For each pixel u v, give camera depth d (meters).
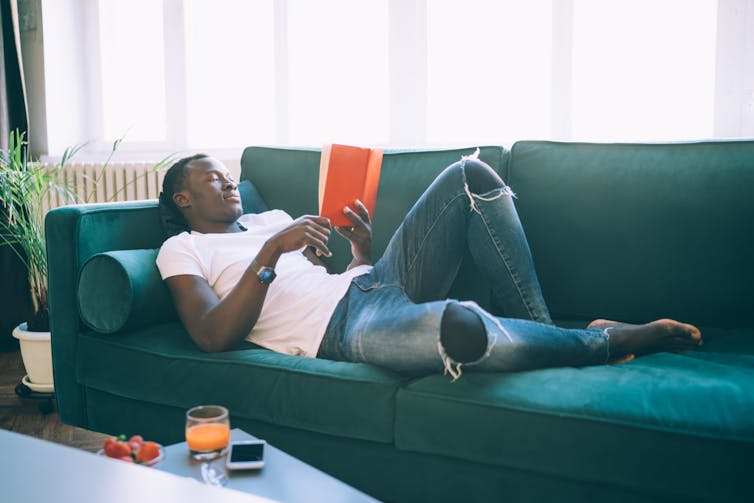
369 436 1.31
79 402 1.75
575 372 1.27
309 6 3.32
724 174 1.70
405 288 1.53
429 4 3.08
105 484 0.37
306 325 1.54
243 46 3.48
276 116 3.36
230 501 0.36
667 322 1.45
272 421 1.41
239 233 1.81
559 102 2.89
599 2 2.83
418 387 1.28
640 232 1.75
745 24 2.57
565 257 1.82
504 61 3.05
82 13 3.53
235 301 1.47
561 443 1.14
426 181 1.94
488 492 1.23
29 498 0.35
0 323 3.16
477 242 1.51
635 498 1.11
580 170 1.83
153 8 3.56
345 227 1.65
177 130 3.48
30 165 2.80
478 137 3.12
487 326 1.27
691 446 1.05
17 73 3.17
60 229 1.72
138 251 1.71
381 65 3.27
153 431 1.59
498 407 1.19
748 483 1.02
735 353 1.44
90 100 3.56
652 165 1.78
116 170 3.27
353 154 1.50
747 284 1.65
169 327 1.69
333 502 0.87
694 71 2.74
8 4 3.12
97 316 1.64
